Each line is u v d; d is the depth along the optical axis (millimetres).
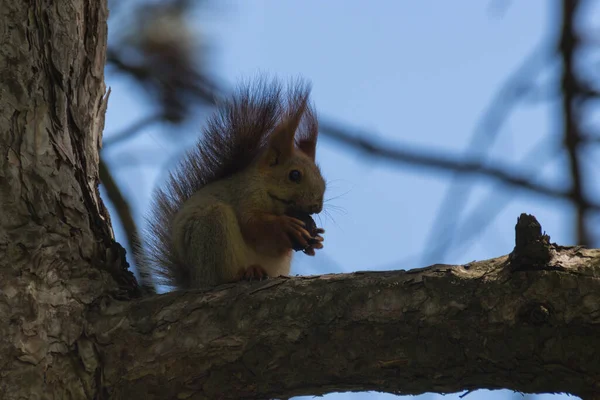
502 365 6953
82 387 7645
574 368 6742
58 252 7922
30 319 7613
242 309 7617
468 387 7254
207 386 7609
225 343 7547
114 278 8227
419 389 7383
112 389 7680
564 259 6969
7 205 7836
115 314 7875
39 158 8117
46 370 7574
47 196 8039
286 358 7438
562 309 6758
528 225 6926
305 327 7422
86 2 9172
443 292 7156
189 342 7605
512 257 7043
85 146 8867
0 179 7875
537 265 6941
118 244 8453
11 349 7496
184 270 10750
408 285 7305
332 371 7383
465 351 7027
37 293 7711
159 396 7664
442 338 7086
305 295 7559
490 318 6938
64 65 8625
